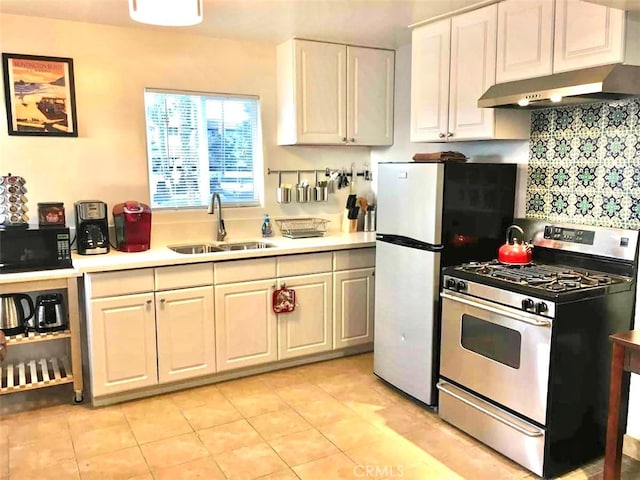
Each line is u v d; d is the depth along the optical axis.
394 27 3.46
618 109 2.62
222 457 2.54
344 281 3.77
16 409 3.03
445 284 2.81
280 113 4.00
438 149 3.80
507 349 2.47
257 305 3.44
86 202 3.26
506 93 2.65
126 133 3.55
